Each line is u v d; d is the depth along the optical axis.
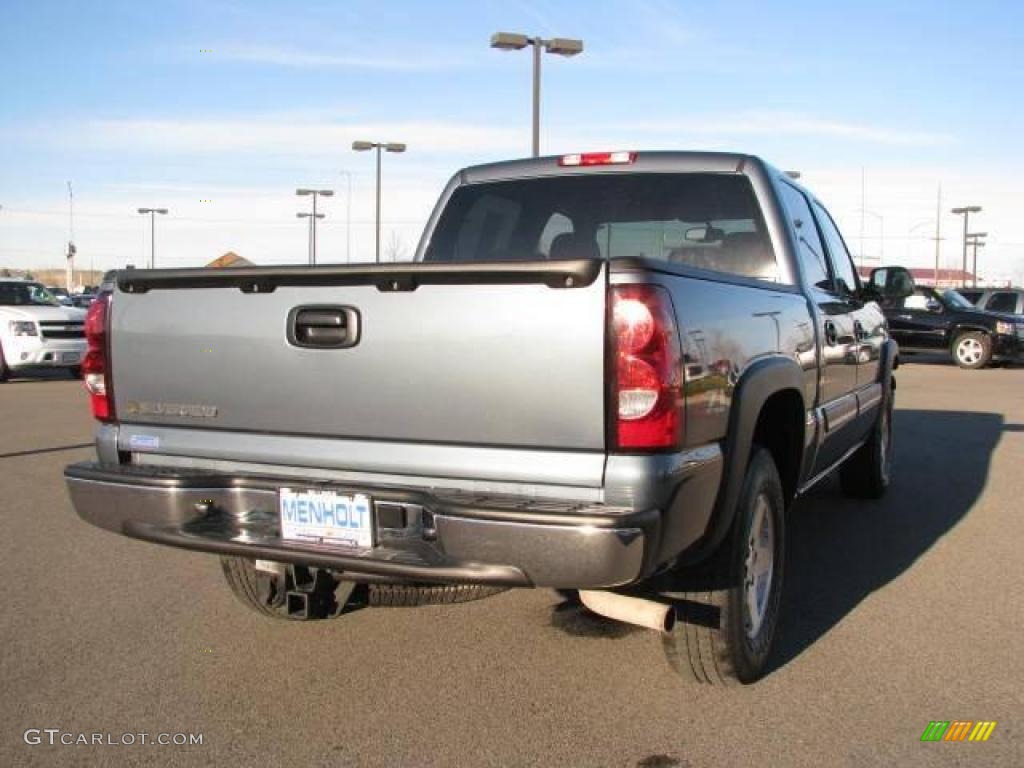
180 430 3.77
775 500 4.06
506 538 3.02
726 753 3.37
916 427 11.23
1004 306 24.03
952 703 3.76
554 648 4.34
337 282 3.39
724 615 3.65
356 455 3.39
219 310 3.62
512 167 5.42
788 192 5.13
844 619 4.70
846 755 3.35
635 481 3.02
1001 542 6.11
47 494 7.45
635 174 5.14
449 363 3.21
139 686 3.93
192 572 5.46
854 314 5.84
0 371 17.22
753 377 3.67
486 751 3.39
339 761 3.32
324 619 4.59
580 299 3.04
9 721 3.62
